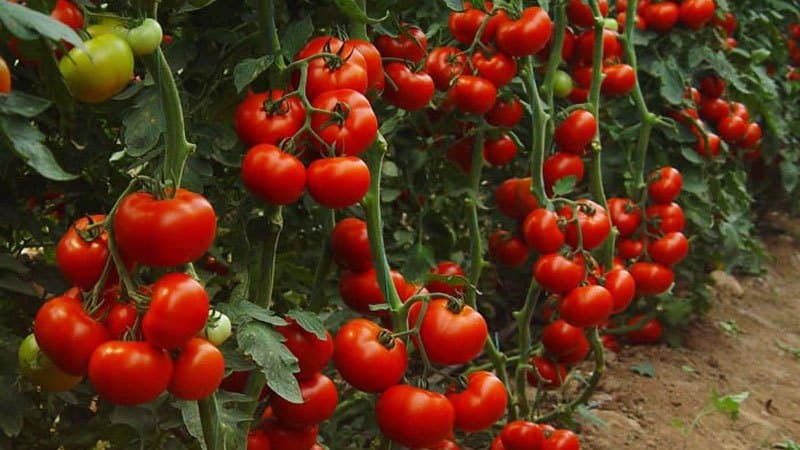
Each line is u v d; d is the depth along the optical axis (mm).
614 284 2215
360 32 1809
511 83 2484
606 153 2951
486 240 2834
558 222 2131
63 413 1898
